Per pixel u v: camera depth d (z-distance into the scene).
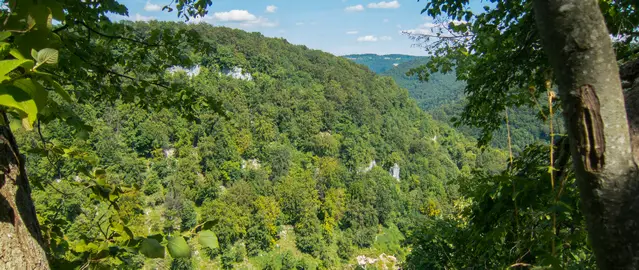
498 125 5.18
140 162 56.59
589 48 0.88
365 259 59.47
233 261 51.00
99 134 52.00
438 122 114.25
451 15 4.52
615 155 0.92
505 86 4.45
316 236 58.09
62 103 2.68
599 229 0.98
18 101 0.67
